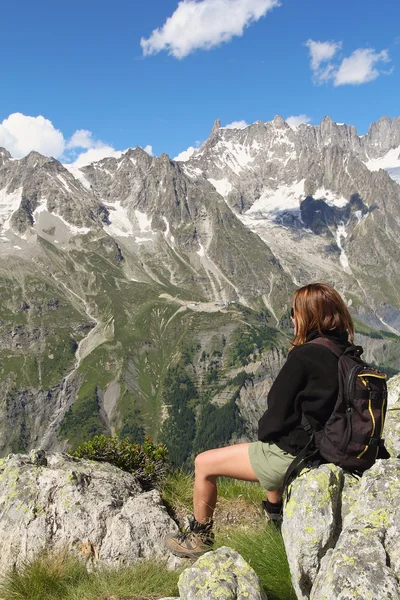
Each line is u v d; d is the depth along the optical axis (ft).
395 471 6.22
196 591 6.44
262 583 7.51
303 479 6.65
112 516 11.24
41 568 9.68
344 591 5.18
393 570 5.37
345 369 6.49
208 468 7.85
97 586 9.30
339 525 6.40
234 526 12.06
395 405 11.56
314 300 7.03
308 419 6.74
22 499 11.30
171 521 11.33
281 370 6.95
